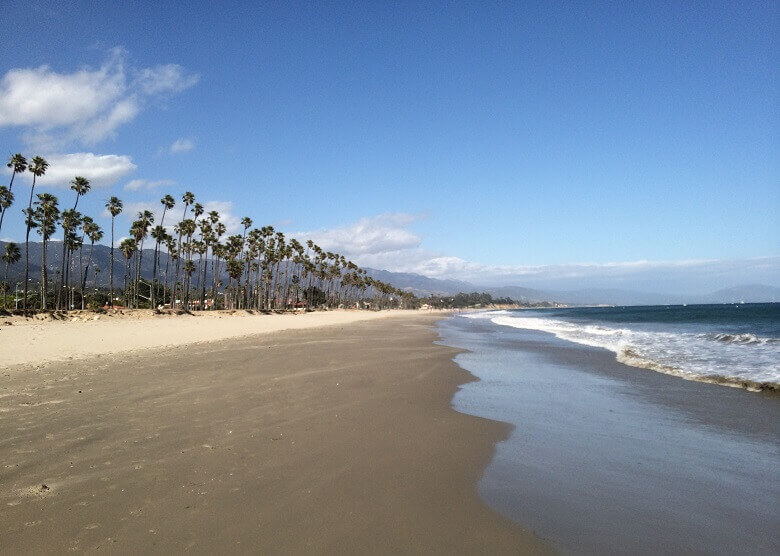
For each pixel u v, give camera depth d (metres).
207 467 6.40
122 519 4.88
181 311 57.34
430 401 11.05
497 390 12.59
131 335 30.20
